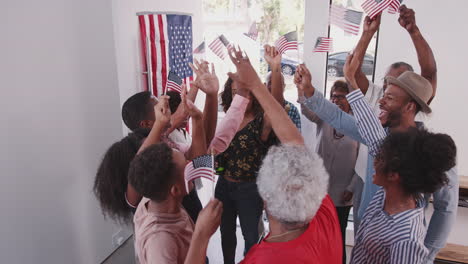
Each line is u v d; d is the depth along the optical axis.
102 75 2.73
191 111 1.47
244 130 2.06
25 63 2.10
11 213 2.09
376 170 1.22
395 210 1.20
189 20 3.61
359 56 1.57
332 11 1.75
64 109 2.40
